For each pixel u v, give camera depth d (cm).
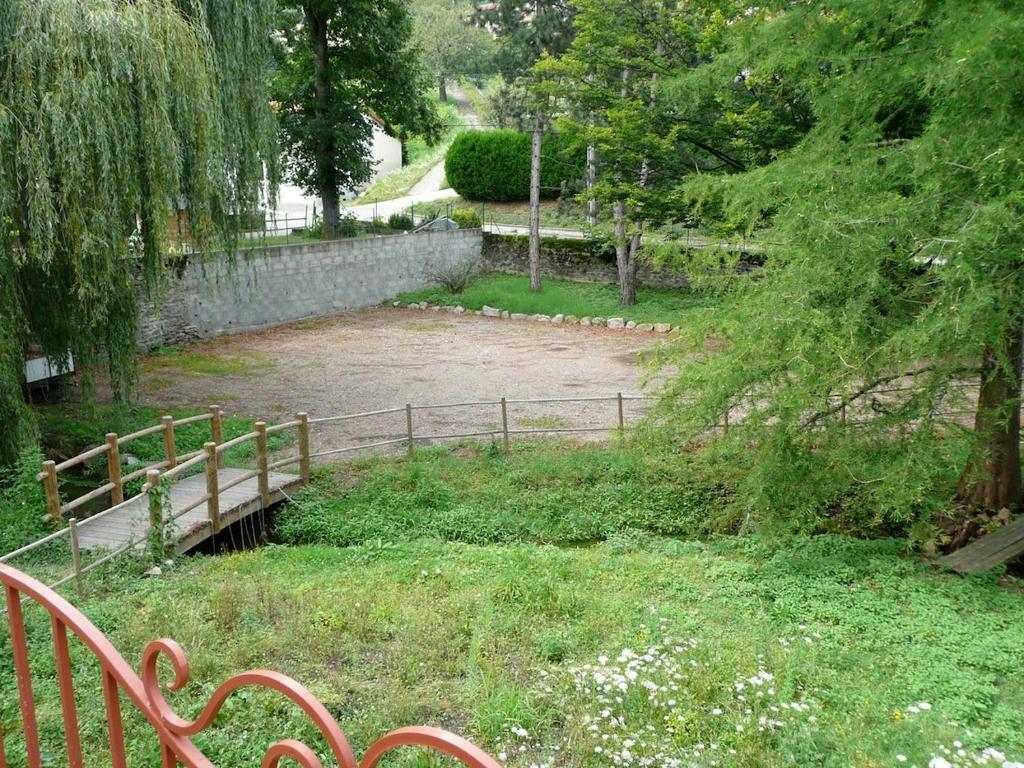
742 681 698
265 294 2734
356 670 715
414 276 3231
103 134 1235
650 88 1762
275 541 1227
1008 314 919
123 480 1170
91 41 1240
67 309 1416
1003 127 880
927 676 753
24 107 1215
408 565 1017
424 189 4819
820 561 1047
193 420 1348
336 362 2266
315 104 3009
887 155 1002
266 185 1811
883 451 1029
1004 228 857
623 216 2473
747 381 1080
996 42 823
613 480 1382
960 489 1183
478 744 616
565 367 2188
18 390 1238
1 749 294
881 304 1018
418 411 1802
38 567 939
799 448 1094
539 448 1527
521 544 1166
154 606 820
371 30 2994
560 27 2803
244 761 568
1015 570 1059
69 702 265
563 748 612
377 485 1358
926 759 574
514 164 4216
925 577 990
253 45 1691
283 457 1509
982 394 1130
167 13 1360
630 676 690
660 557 1094
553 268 3344
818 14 1118
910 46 1059
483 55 6253
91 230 1267
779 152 1340
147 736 584
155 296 1517
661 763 590
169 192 1343
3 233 1223
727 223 1455
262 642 748
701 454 1216
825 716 657
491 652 755
